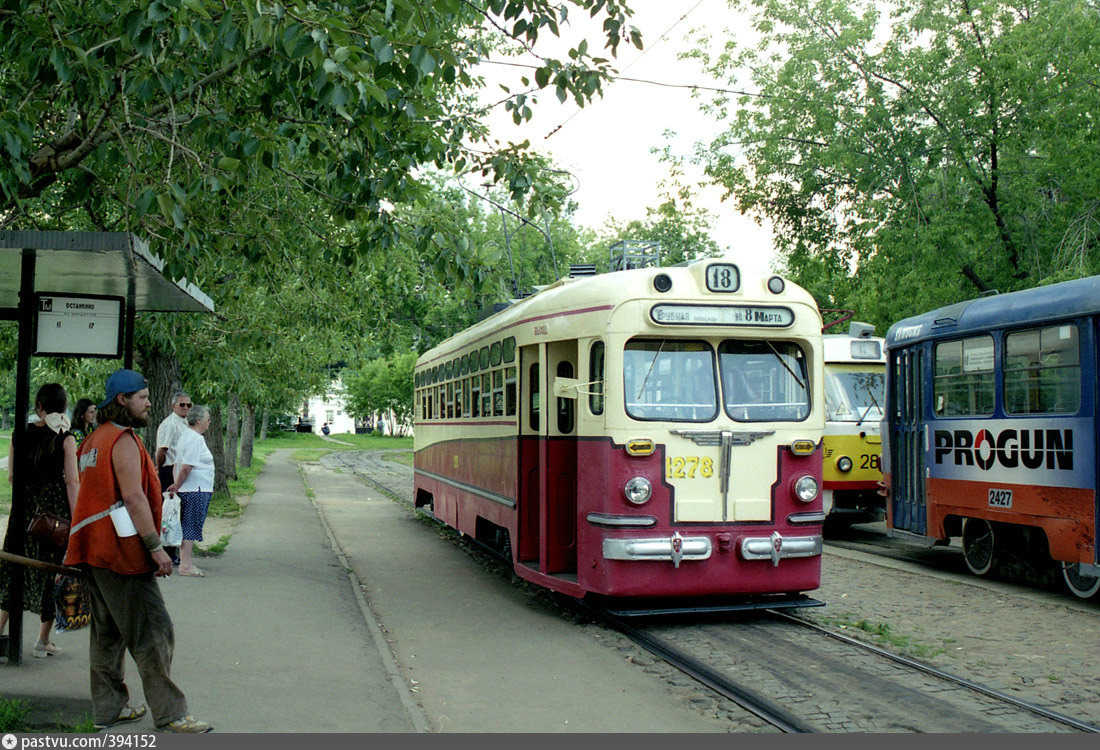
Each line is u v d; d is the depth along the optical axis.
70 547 5.27
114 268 7.15
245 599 9.58
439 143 8.02
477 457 12.52
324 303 16.61
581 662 7.63
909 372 13.04
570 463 9.65
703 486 8.66
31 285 6.79
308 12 6.09
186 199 6.88
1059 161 19.02
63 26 6.96
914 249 19.84
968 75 20.08
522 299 11.37
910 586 11.12
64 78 6.49
